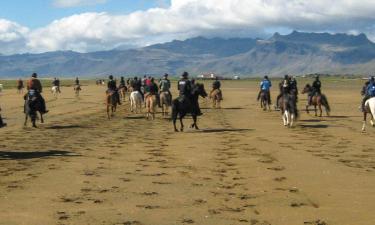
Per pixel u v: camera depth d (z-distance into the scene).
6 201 11.75
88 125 30.75
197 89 27.58
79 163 17.19
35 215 10.54
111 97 35.38
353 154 19.06
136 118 35.44
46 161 17.58
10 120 34.00
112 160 17.88
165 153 19.56
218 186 13.59
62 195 12.41
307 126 29.34
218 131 27.09
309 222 10.11
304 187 13.43
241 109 43.84
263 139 23.58
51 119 34.91
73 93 77.50
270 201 11.89
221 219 10.31
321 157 18.34
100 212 10.81
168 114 38.47
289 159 17.91
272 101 54.47
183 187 13.44
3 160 17.81
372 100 26.11
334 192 12.84
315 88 36.03
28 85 29.86
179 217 10.45
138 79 40.00
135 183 13.92
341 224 9.99
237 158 18.23
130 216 10.51
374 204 11.59
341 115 36.94
